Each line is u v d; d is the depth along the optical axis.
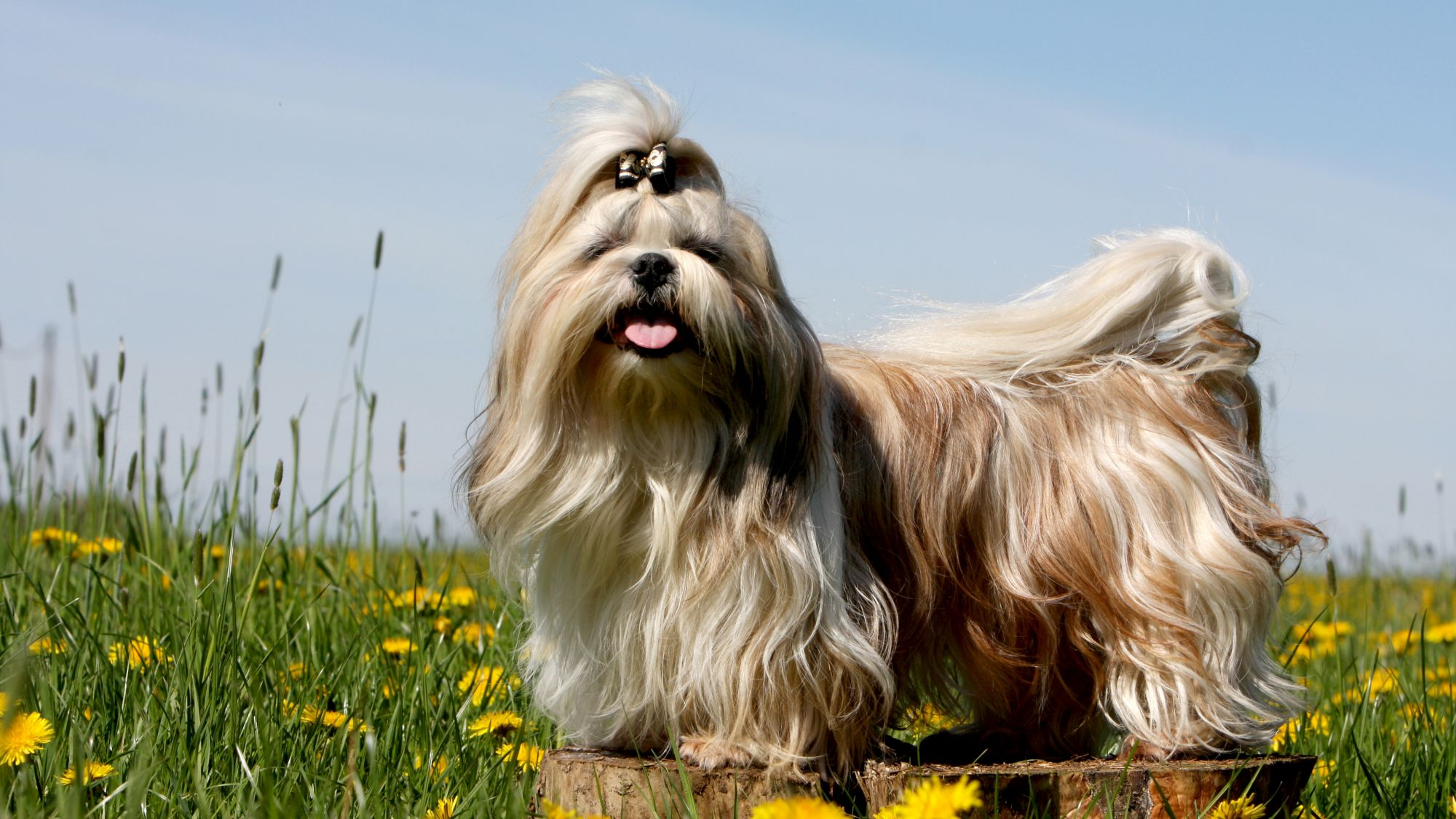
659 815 2.83
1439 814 3.26
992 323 3.69
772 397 3.02
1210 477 3.43
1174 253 3.69
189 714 3.23
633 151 3.12
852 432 3.35
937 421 3.41
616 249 3.01
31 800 2.68
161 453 5.21
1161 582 3.29
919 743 3.60
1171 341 3.67
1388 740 3.93
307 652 4.12
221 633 3.51
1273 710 3.42
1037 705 3.46
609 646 3.20
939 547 3.32
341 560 5.10
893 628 3.23
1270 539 3.45
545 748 3.60
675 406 3.00
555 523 3.10
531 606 3.48
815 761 3.13
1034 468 3.41
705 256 3.02
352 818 2.76
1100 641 3.35
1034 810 2.88
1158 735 3.26
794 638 3.04
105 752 3.14
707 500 3.04
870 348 3.82
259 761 3.03
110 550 5.04
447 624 4.70
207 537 4.39
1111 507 3.35
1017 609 3.34
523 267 3.16
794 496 3.06
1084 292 3.66
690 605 3.04
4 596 4.11
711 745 3.09
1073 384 3.55
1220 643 3.31
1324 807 3.43
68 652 3.74
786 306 3.14
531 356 3.01
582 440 3.05
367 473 5.00
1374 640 6.09
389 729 3.29
